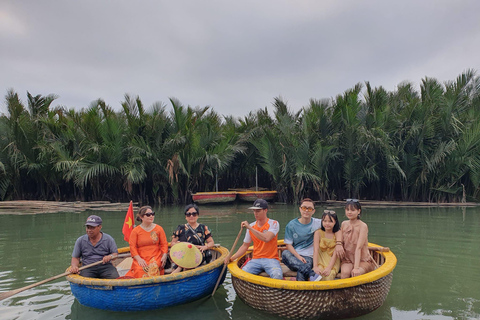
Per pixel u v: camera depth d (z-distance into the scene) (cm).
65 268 654
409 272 612
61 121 1823
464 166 1667
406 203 1627
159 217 1315
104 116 1753
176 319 446
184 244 526
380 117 1711
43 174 1752
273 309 444
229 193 1831
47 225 1134
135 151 1738
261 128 1964
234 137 1992
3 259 716
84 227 1094
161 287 463
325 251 513
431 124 1677
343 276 478
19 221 1218
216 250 621
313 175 1702
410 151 1714
